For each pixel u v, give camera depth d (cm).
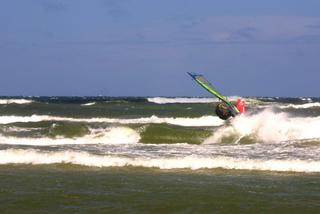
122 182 2784
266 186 2683
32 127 5956
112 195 2469
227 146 4159
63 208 2230
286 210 2209
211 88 5441
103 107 10781
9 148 3878
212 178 2908
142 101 14775
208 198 2409
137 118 7550
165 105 11750
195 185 2705
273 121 5197
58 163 3381
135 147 4122
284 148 3959
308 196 2450
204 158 3375
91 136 5188
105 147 4100
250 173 3067
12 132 5316
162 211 2198
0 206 2259
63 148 3966
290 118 5366
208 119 7256
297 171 3120
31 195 2461
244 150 3875
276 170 3155
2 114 8450
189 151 3834
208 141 5091
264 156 3538
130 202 2336
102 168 3238
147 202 2336
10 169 3191
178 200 2372
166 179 2881
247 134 5047
